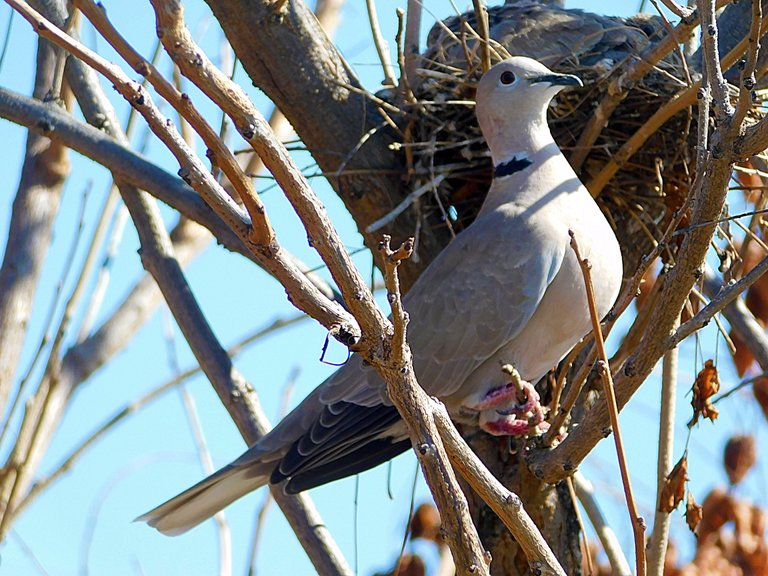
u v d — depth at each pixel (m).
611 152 10.94
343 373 10.17
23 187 10.51
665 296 7.25
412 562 9.91
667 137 10.65
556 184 10.31
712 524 9.75
